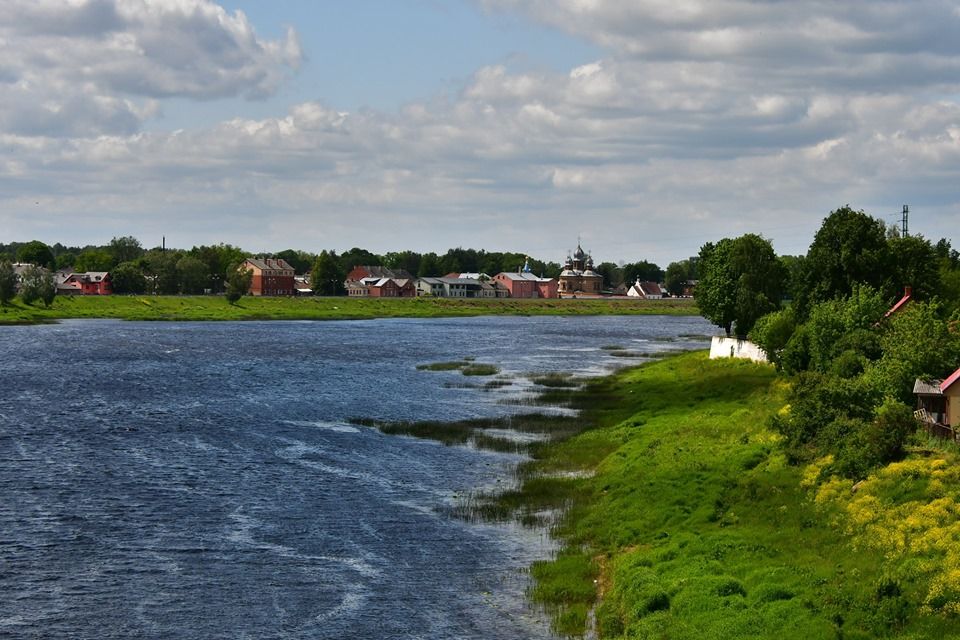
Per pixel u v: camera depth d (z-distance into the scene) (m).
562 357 177.62
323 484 74.56
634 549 57.00
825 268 122.06
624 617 46.88
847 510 55.88
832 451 65.06
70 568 55.34
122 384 129.88
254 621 48.22
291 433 95.19
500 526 63.69
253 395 121.25
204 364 156.25
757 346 130.88
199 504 68.75
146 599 50.94
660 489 65.94
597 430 95.06
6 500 69.00
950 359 76.06
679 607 45.78
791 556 51.75
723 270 155.38
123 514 66.06
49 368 147.00
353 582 53.62
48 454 83.94
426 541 60.62
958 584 43.47
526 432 95.69
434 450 87.19
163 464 80.81
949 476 56.41
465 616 48.78
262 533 62.19
